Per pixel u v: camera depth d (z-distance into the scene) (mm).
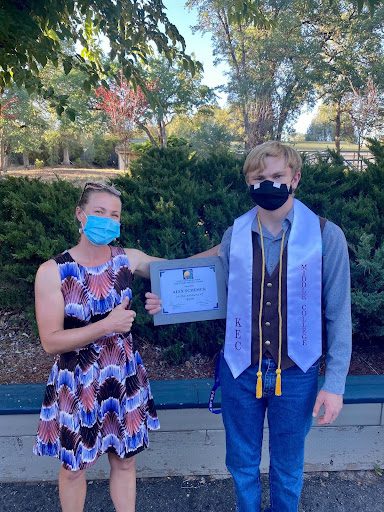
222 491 2529
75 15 4797
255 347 1864
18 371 3148
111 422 1922
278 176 1762
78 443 1843
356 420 2561
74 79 23859
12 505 2439
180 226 3283
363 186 3412
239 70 27875
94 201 1823
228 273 1945
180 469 2617
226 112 29031
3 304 3688
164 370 3094
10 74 4398
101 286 1869
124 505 2086
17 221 3588
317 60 26250
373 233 3131
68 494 1979
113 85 23859
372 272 2863
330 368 1814
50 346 1794
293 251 1782
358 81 27047
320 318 1820
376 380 2701
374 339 3260
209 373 3064
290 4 25344
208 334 3186
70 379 1840
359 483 2561
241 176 3463
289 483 1979
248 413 1947
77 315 1821
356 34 25922
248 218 1896
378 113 25031
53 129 33812
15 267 3396
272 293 1825
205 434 2562
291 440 1923
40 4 3762
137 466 2609
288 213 1816
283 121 27453
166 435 2562
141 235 3289
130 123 25938
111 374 1895
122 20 4465
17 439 2523
